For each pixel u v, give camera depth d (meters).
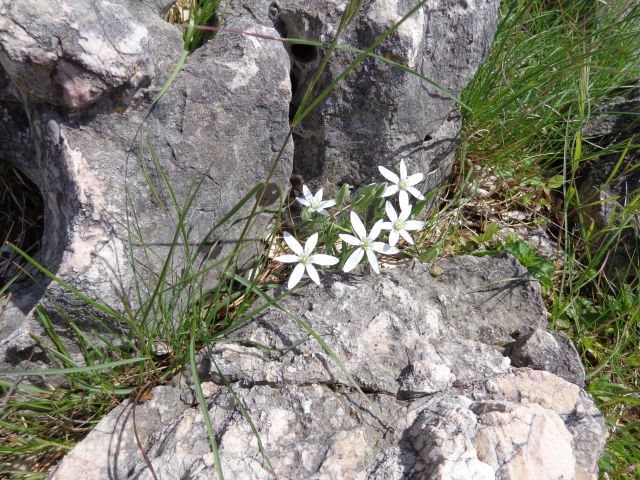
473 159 0.41
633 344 0.35
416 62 0.30
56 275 0.24
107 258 0.25
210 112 0.28
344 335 0.27
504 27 0.41
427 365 0.26
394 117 0.32
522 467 0.21
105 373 0.27
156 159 0.27
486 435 0.22
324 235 0.31
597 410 0.25
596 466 0.24
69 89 0.24
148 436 0.25
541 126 0.39
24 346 0.25
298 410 0.25
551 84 0.39
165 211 0.27
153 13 0.29
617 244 0.37
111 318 0.26
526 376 0.26
